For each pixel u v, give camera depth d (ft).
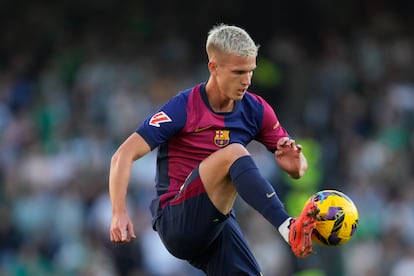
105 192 146.41
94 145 152.97
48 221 144.36
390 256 140.77
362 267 139.44
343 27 185.98
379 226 145.38
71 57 174.50
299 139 153.89
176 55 175.42
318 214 57.16
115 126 157.17
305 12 189.16
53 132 157.99
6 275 139.23
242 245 66.95
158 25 184.96
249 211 140.36
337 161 153.99
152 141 63.87
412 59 176.55
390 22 183.52
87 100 163.12
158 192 66.23
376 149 155.94
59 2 189.06
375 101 167.63
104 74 167.73
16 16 188.14
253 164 60.95
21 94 168.76
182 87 167.32
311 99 167.43
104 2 188.24
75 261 138.72
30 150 153.38
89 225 143.13
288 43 180.55
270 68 170.71
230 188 62.34
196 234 63.82
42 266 140.46
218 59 62.90
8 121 161.07
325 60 175.22
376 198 148.05
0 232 142.92
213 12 189.98
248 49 62.44
